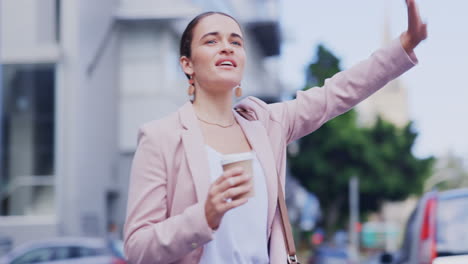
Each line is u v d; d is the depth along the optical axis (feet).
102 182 70.13
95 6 69.46
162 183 7.04
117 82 75.82
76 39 64.85
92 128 67.87
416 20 7.48
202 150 7.11
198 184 6.94
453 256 14.55
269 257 7.22
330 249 76.48
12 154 63.16
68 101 64.13
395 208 233.14
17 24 64.69
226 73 7.32
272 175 7.25
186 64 7.66
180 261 6.91
